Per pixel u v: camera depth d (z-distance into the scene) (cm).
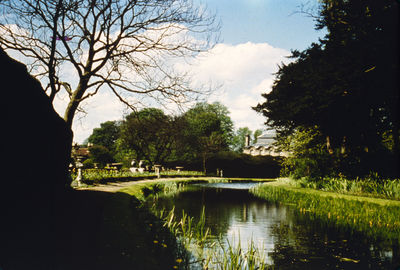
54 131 693
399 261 548
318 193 1348
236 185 2836
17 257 323
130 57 1120
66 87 1127
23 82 509
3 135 436
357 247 637
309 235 746
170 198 1511
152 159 3828
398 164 1455
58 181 752
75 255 358
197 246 597
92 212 657
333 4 1452
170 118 2938
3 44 894
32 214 538
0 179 421
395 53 1163
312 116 1523
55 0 805
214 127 5409
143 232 552
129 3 987
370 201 1043
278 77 1872
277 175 4147
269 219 967
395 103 1361
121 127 3478
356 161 1622
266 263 531
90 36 1031
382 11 1209
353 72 1258
